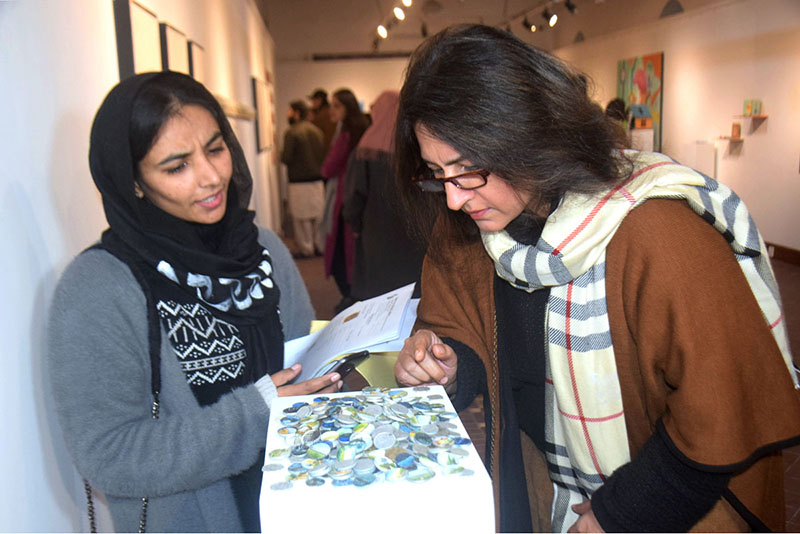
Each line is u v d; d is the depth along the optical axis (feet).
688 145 29.86
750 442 3.05
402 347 4.28
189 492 4.08
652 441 3.28
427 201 4.16
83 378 3.67
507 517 4.14
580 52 43.06
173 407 4.04
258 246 4.77
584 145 3.19
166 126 3.87
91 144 3.99
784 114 23.62
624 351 3.39
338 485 2.57
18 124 4.21
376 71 51.03
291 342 4.92
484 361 4.20
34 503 4.00
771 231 24.70
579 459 3.70
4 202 3.88
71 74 5.48
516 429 4.09
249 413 3.82
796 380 3.42
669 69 31.76
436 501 2.56
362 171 14.01
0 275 3.76
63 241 4.90
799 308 17.87
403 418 3.04
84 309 3.75
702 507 3.14
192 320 4.15
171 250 4.07
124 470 3.67
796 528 8.25
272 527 2.52
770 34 24.13
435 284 4.44
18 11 4.37
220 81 16.90
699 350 3.02
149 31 8.38
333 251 18.51
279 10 49.90
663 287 3.10
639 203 3.23
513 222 3.70
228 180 4.24
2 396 3.67
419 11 48.98
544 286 3.56
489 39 3.21
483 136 3.08
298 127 27.55
